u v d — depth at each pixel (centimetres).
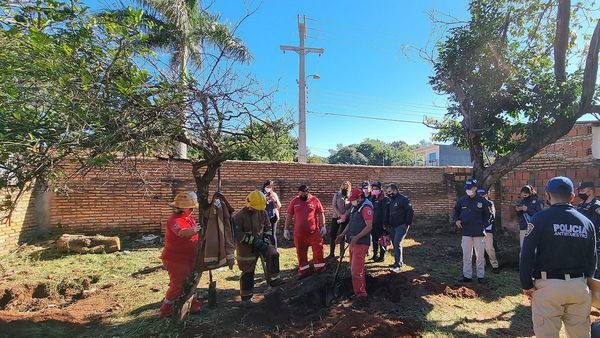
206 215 472
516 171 1192
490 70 820
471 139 881
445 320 522
